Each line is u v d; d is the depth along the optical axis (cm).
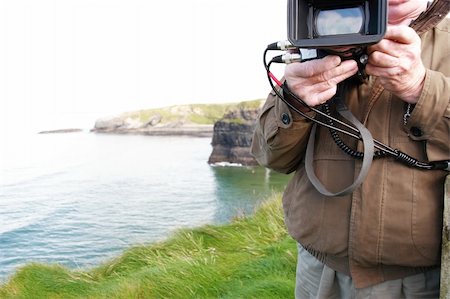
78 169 9219
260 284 612
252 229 995
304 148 220
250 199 5816
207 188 6781
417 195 187
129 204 5638
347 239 200
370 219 192
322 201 208
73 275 878
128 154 12225
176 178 7850
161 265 770
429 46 196
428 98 172
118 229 4250
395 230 189
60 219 4766
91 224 4506
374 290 205
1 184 7388
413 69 166
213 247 916
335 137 200
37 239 3841
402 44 159
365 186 192
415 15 188
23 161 10775
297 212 221
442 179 188
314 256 225
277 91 191
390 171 190
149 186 7094
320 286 222
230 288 643
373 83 196
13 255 3266
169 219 4725
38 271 888
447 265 183
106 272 895
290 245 757
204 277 680
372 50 161
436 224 188
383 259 195
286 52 182
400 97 180
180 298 644
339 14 158
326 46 153
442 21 200
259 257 740
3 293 824
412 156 188
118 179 7869
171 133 19925
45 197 6203
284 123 202
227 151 9788
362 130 180
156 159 10869
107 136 19462
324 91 173
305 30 161
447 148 182
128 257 928
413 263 194
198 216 4856
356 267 203
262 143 228
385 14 148
